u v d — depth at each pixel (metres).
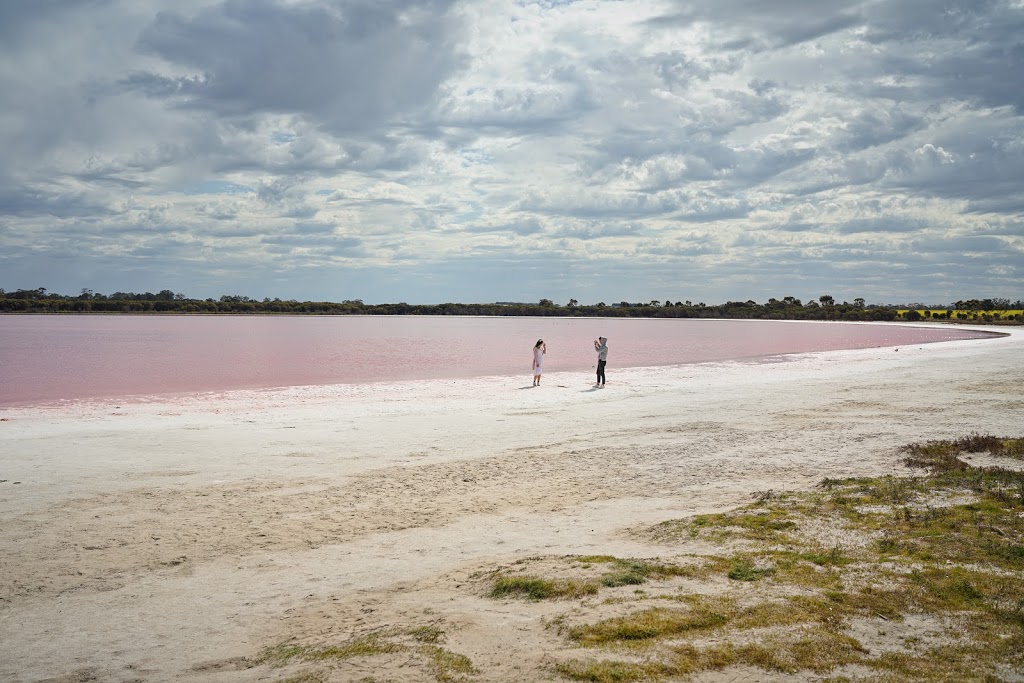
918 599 6.57
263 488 12.45
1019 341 68.50
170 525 10.16
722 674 5.20
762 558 7.81
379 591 7.46
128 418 21.08
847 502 10.24
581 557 8.05
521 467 14.16
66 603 7.32
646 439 17.06
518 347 68.56
